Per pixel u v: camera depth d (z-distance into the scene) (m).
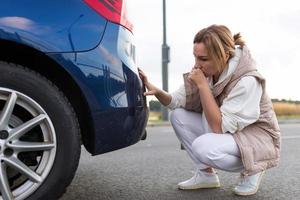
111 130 2.24
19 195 2.09
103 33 2.23
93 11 2.23
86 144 2.34
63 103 2.15
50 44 2.12
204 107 2.51
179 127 2.88
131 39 2.43
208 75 2.55
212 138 2.52
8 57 2.23
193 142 2.62
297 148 5.42
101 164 3.96
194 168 3.78
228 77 2.49
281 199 2.79
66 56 2.14
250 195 2.87
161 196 2.82
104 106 2.21
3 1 2.10
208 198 2.78
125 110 2.26
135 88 2.32
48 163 2.13
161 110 13.03
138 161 4.15
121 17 2.33
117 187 3.06
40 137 2.20
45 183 2.12
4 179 2.06
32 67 2.24
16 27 2.08
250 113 2.46
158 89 2.75
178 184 3.04
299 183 3.25
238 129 2.51
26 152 2.23
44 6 2.15
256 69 2.50
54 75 2.25
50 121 2.13
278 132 2.61
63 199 2.73
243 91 2.45
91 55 2.19
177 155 4.61
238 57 2.48
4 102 2.19
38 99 2.12
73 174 2.19
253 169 2.48
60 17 2.16
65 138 2.14
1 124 2.07
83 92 2.17
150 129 9.60
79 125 2.32
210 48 2.42
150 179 3.32
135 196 2.82
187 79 2.81
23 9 2.12
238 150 2.51
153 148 5.28
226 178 3.34
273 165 2.57
